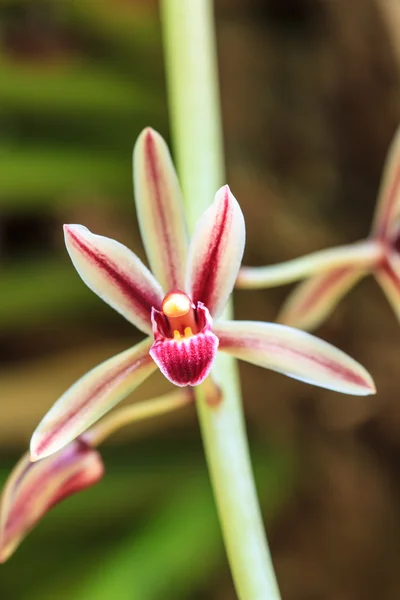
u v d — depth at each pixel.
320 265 0.25
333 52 0.39
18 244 0.45
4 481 0.35
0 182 0.36
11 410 0.38
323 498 0.40
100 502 0.36
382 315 0.38
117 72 0.39
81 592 0.32
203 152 0.25
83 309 0.39
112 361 0.23
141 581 0.32
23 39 0.40
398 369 0.38
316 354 0.23
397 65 0.37
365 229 0.41
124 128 0.39
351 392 0.23
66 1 0.39
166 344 0.23
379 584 0.40
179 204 0.23
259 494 0.37
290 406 0.40
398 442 0.39
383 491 0.40
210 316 0.23
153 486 0.37
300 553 0.41
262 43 0.41
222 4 0.41
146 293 0.23
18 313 0.38
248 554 0.23
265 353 0.23
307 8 0.40
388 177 0.26
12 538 0.24
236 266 0.23
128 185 0.39
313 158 0.41
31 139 0.38
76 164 0.37
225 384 0.24
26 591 0.34
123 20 0.38
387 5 0.36
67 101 0.37
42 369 0.39
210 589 0.41
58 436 0.22
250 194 0.40
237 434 0.24
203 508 0.35
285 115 0.41
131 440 0.39
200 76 0.25
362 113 0.39
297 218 0.40
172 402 0.24
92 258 0.23
